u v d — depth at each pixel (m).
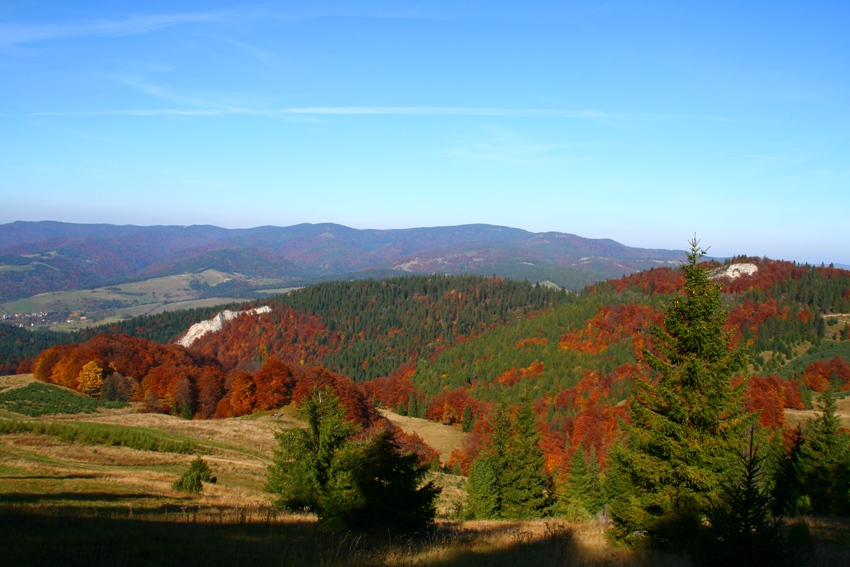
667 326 20.44
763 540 11.62
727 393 18.86
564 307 190.62
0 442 41.44
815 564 15.21
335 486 19.30
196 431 64.75
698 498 18.22
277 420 79.25
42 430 46.41
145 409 97.19
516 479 43.44
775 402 84.38
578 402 121.44
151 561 12.20
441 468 87.31
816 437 35.88
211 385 104.12
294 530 18.58
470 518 40.69
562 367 145.38
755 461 12.58
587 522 26.98
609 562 15.49
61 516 17.80
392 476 18.91
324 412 24.77
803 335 143.50
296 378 100.06
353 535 17.20
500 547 17.59
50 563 11.23
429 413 127.88
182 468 42.41
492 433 47.06
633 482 20.12
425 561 14.41
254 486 40.09
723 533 12.08
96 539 14.20
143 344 123.94
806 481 34.84
